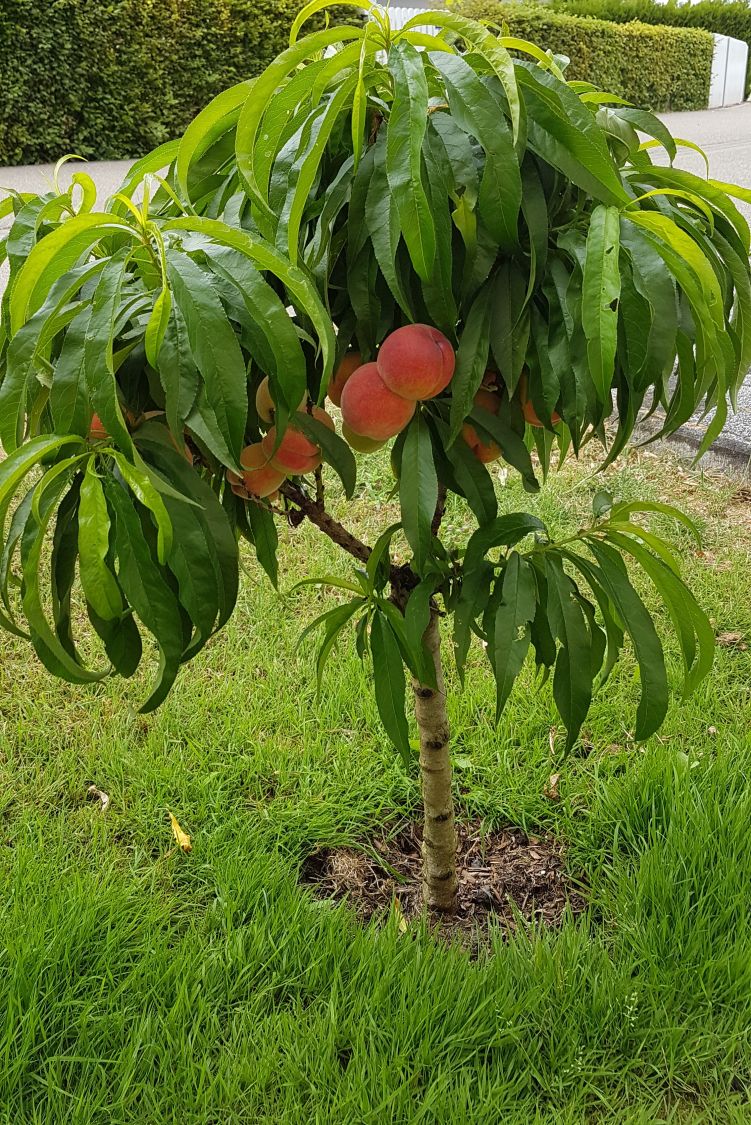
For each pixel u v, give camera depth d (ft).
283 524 11.57
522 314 3.87
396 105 3.22
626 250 3.54
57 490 3.32
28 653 9.52
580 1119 5.17
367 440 4.06
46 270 3.10
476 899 6.95
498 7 40.34
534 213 3.65
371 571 4.76
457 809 7.77
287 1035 5.54
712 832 6.72
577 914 6.83
